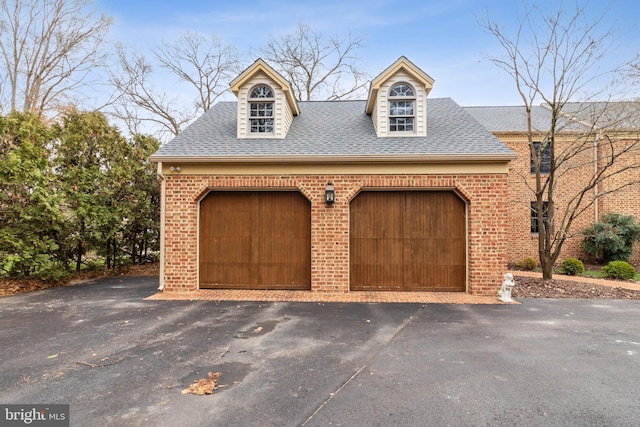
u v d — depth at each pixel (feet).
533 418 10.06
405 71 30.42
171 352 15.15
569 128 46.24
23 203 30.12
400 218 27.99
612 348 15.72
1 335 17.38
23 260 28.73
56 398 11.14
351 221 28.19
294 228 28.37
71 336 17.24
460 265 27.63
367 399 11.11
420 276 27.84
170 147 28.73
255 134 30.83
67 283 32.27
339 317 20.80
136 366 13.65
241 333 17.79
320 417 10.07
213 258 28.58
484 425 9.70
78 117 35.68
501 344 16.21
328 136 30.89
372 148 28.07
